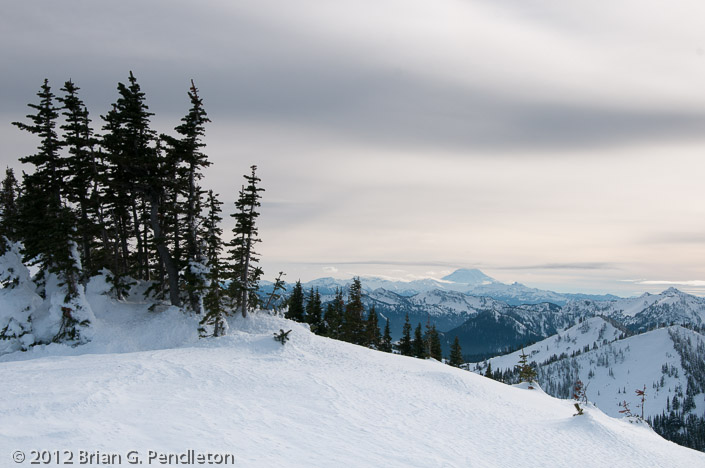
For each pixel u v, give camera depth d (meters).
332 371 33.06
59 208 39.41
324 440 18.14
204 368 29.11
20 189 41.31
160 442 14.88
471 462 18.58
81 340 38.34
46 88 40.28
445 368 41.28
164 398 21.58
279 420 20.12
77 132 41.97
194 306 44.50
